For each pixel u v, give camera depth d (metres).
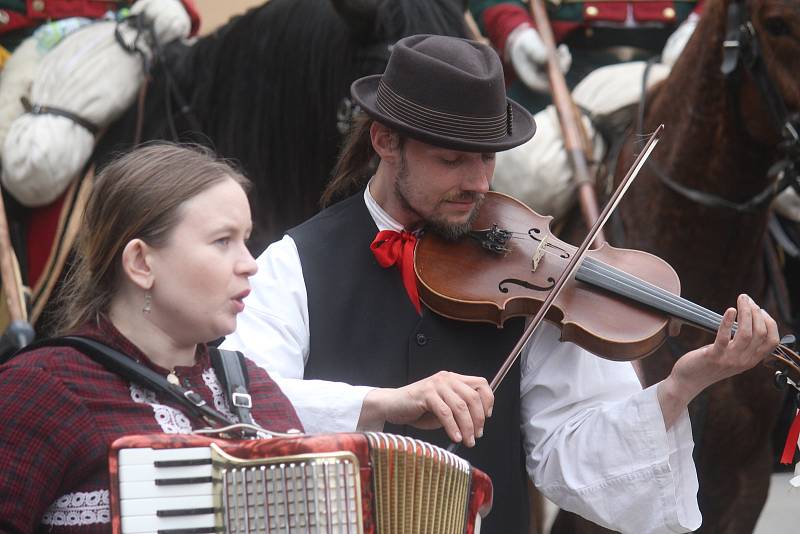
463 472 7.98
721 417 13.54
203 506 7.16
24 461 7.38
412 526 7.62
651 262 10.41
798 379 9.46
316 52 15.10
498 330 10.00
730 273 13.83
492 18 17.44
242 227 7.96
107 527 7.42
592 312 9.80
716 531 14.07
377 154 10.57
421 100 9.56
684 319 9.82
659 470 9.28
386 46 14.59
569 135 15.45
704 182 13.67
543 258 10.12
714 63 13.50
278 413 8.30
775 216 15.91
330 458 7.33
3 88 16.52
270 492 7.23
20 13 17.73
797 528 20.31
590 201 14.72
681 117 13.81
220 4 23.62
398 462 7.56
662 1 18.22
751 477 13.98
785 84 13.05
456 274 9.98
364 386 9.39
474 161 9.66
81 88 15.85
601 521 9.49
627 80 15.88
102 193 7.99
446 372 8.98
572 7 18.30
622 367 10.03
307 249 10.12
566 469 9.59
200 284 7.80
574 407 9.89
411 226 10.19
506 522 9.91
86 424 7.51
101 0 17.77
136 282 7.82
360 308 9.98
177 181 7.86
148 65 16.02
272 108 15.31
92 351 7.73
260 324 9.81
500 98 9.69
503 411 9.95
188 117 15.66
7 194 16.16
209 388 8.11
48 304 16.09
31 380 7.53
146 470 7.12
